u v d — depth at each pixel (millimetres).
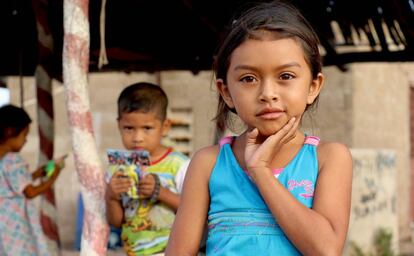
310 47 1510
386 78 10258
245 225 1502
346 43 4461
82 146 2070
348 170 1549
